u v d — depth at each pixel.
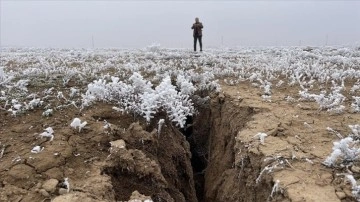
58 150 5.48
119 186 5.27
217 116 8.41
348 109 7.05
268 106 7.29
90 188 4.63
